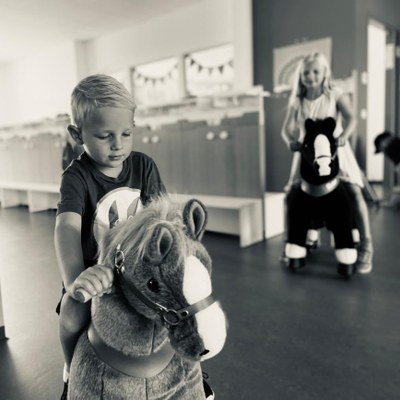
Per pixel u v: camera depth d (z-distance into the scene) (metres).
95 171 0.92
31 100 10.08
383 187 6.58
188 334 0.63
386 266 3.13
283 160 5.91
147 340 0.72
